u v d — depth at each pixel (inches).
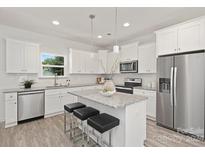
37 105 131.8
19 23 120.5
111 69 198.2
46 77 161.6
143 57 151.3
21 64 132.0
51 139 92.7
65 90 156.2
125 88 158.7
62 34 154.9
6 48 123.0
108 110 84.8
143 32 145.5
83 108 91.3
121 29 135.6
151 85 150.3
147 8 91.0
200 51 92.1
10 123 114.8
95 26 127.0
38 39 152.5
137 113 80.7
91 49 211.2
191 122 93.7
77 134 101.0
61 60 176.4
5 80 130.8
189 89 94.3
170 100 106.3
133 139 78.0
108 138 83.1
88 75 208.4
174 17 105.3
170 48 110.0
